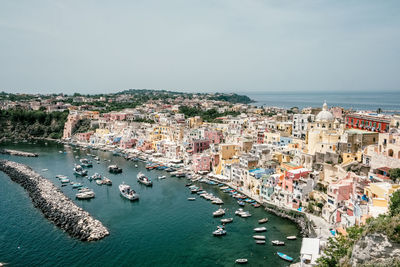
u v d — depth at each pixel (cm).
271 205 13662
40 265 9594
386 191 9600
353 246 5928
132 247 10675
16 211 13488
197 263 9731
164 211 13738
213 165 19975
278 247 10481
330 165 13812
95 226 11800
